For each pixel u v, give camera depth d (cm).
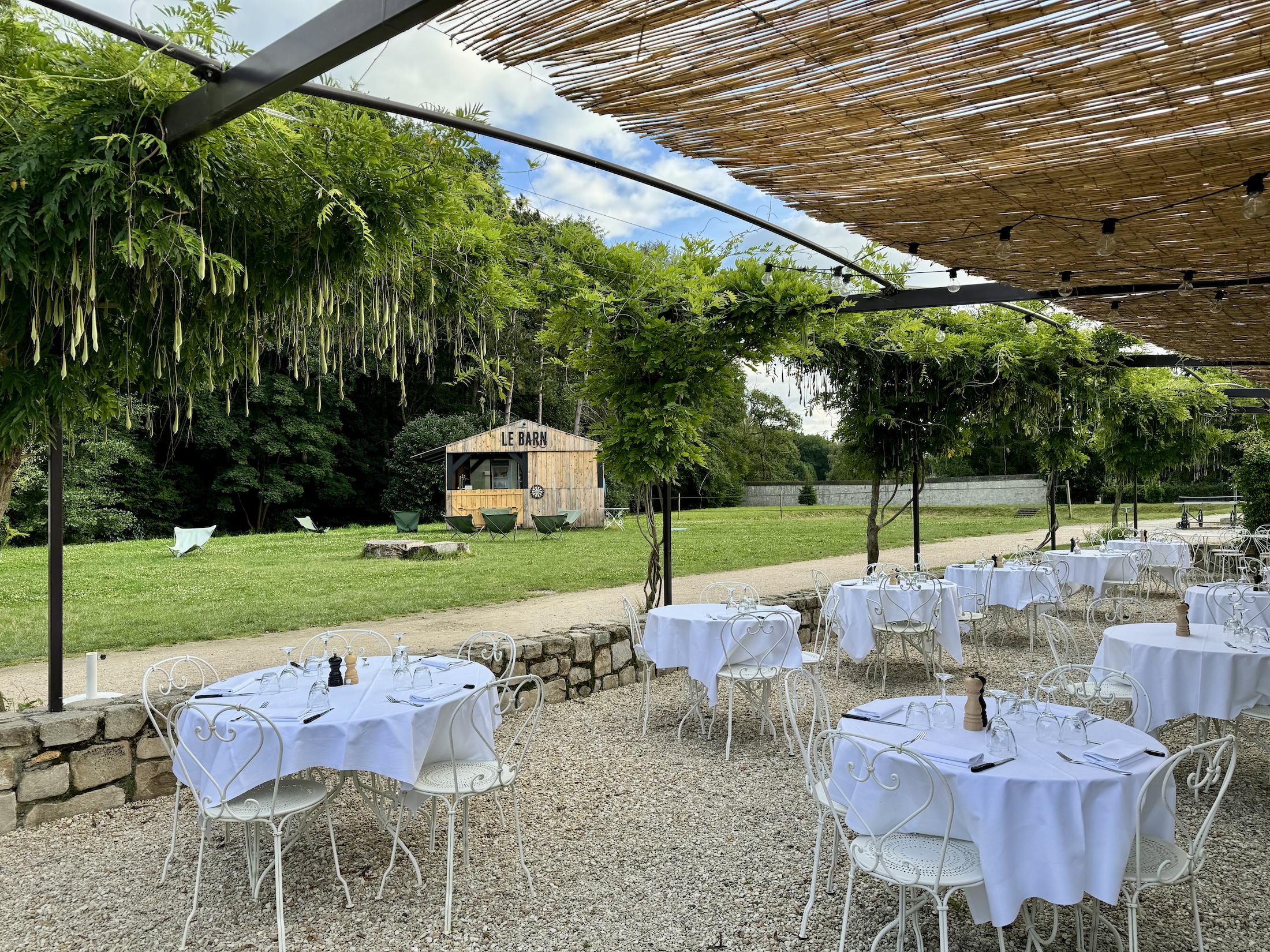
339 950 295
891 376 949
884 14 179
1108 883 256
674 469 685
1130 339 924
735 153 268
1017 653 791
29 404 354
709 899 328
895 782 284
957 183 297
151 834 400
